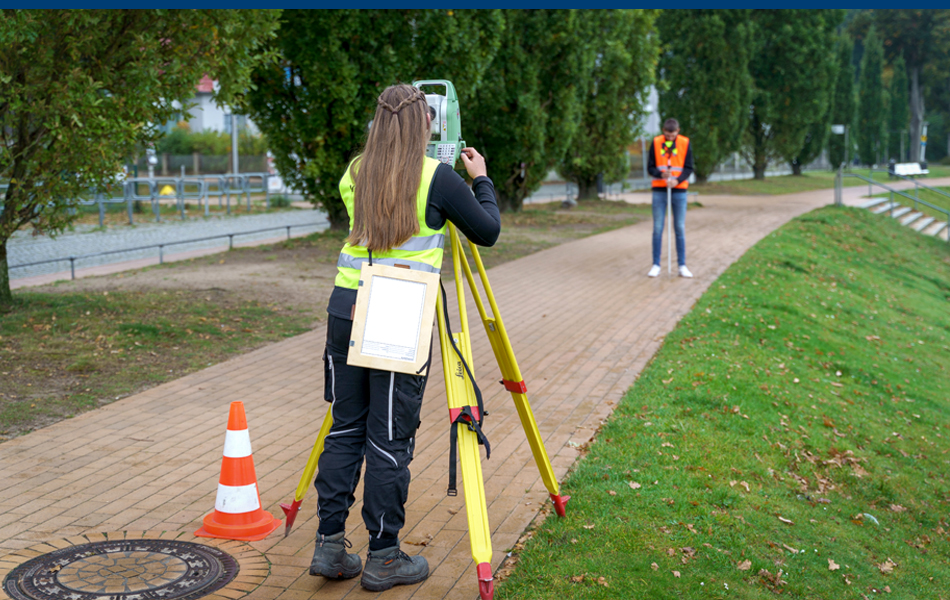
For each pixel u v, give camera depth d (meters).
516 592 3.32
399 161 3.01
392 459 3.12
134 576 3.35
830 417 6.93
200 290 10.76
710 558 3.87
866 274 15.15
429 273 3.02
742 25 34.81
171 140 43.16
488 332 3.54
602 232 18.33
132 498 4.25
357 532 3.88
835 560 4.33
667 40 35.19
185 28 8.59
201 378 6.80
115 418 5.68
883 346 10.22
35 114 7.91
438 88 3.34
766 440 5.96
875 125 67.00
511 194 22.34
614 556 3.72
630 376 7.04
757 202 27.67
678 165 11.98
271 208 28.38
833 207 23.12
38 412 5.75
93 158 8.17
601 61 24.08
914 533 5.38
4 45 7.36
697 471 5.03
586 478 4.65
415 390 3.10
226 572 3.42
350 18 13.84
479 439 3.17
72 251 15.92
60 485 4.42
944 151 85.62
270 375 6.94
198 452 5.00
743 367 7.57
